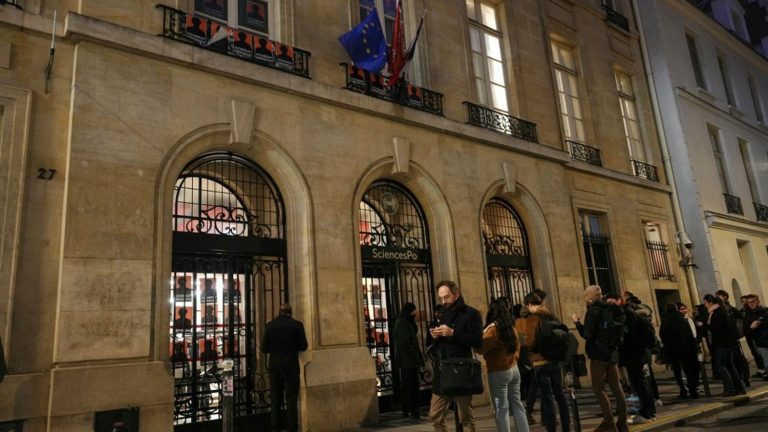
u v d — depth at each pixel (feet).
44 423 17.34
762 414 22.36
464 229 31.89
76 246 18.78
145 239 20.35
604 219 43.57
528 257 36.94
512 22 39.99
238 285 24.04
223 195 26.25
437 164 31.65
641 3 55.52
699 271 49.26
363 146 28.30
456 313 15.48
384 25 32.91
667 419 21.30
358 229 27.12
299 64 26.68
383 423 24.44
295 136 25.70
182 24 23.29
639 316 21.47
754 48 70.13
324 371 23.71
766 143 66.69
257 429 23.15
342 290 25.52
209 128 23.04
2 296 17.47
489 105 37.11
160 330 20.18
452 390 14.60
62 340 17.92
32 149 19.04
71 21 19.94
